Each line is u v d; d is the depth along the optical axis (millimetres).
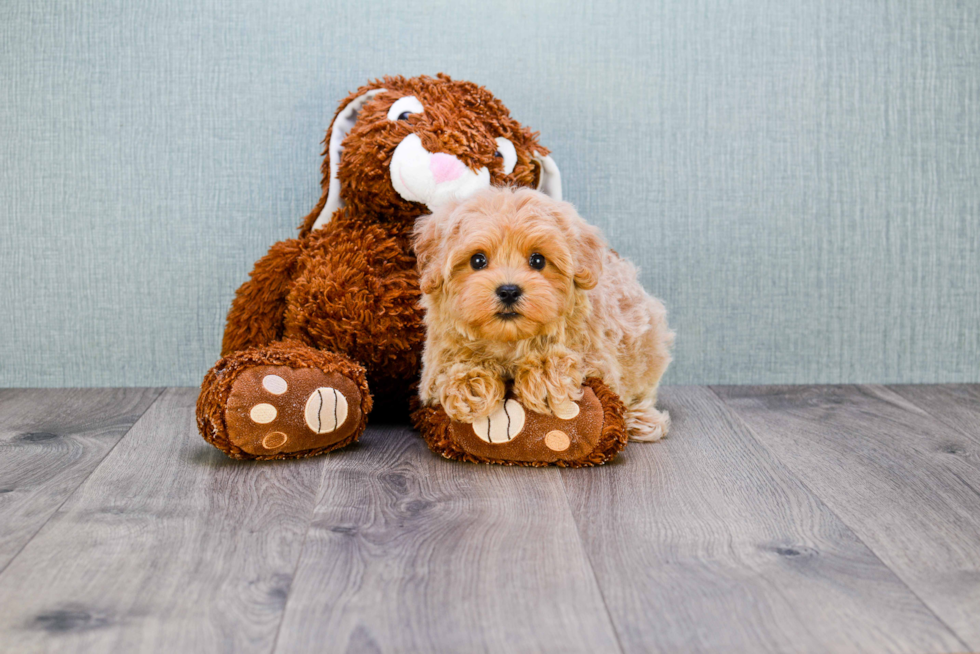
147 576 818
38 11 1554
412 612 751
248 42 1581
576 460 1153
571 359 1127
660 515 987
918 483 1108
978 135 1662
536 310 1052
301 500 1028
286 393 1146
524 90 1606
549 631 723
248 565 844
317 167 1618
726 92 1624
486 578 818
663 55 1611
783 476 1132
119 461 1181
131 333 1647
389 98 1356
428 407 1247
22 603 763
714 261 1663
